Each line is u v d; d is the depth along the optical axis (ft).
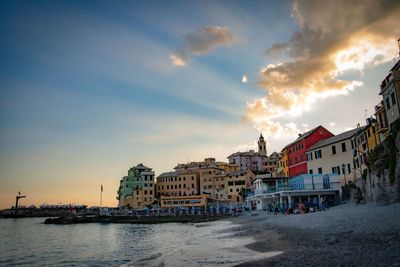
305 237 68.95
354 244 49.83
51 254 110.52
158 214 284.82
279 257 51.85
